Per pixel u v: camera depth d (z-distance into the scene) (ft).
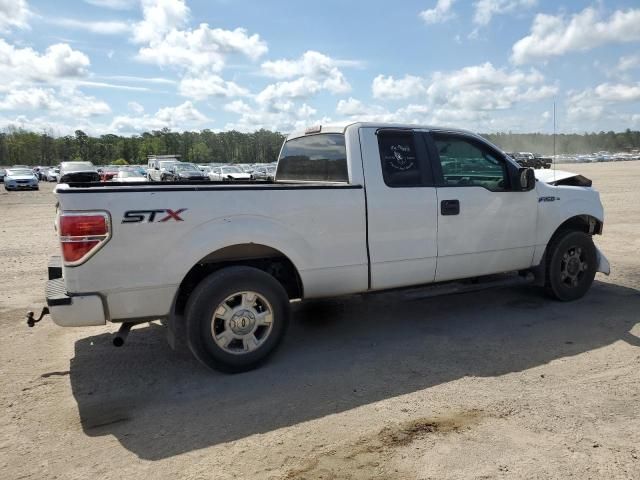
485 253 16.84
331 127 15.89
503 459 9.16
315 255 14.02
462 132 16.57
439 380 12.62
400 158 15.39
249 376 13.16
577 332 15.80
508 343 15.03
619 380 12.30
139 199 11.92
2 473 9.20
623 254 27.53
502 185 17.20
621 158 326.65
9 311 19.17
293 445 9.87
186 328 12.77
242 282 12.98
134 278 12.01
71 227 11.46
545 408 11.00
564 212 18.44
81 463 9.47
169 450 9.85
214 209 12.64
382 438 10.01
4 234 41.24
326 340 15.69
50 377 13.32
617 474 8.66
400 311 18.53
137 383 12.89
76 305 11.60
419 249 15.55
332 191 14.12
